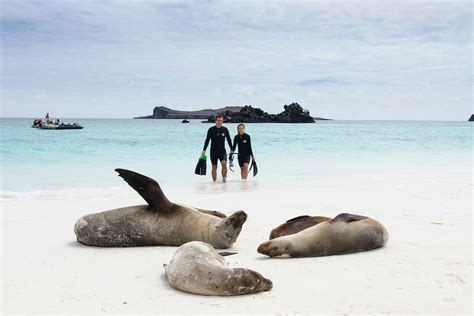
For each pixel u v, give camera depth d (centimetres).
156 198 692
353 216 655
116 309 441
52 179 1420
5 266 577
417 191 1152
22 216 869
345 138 3866
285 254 613
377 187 1239
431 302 450
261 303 452
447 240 681
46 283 515
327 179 1431
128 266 581
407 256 605
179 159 2033
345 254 627
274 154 2314
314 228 634
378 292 478
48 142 2972
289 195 1097
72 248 666
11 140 3145
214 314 427
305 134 4681
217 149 1395
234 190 1214
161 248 676
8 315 430
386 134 4825
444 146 2941
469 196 1070
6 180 1393
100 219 684
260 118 10588
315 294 474
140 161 1945
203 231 672
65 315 429
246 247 675
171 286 503
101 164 1822
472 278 517
